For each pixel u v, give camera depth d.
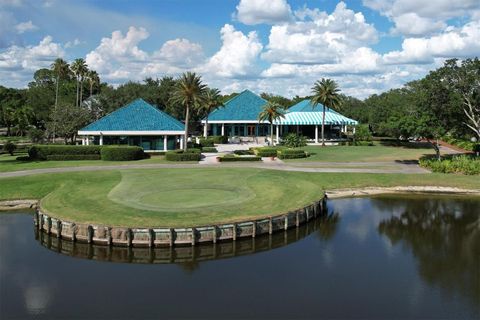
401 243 39.31
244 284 30.45
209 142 106.62
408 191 60.53
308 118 120.19
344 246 38.66
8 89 175.00
